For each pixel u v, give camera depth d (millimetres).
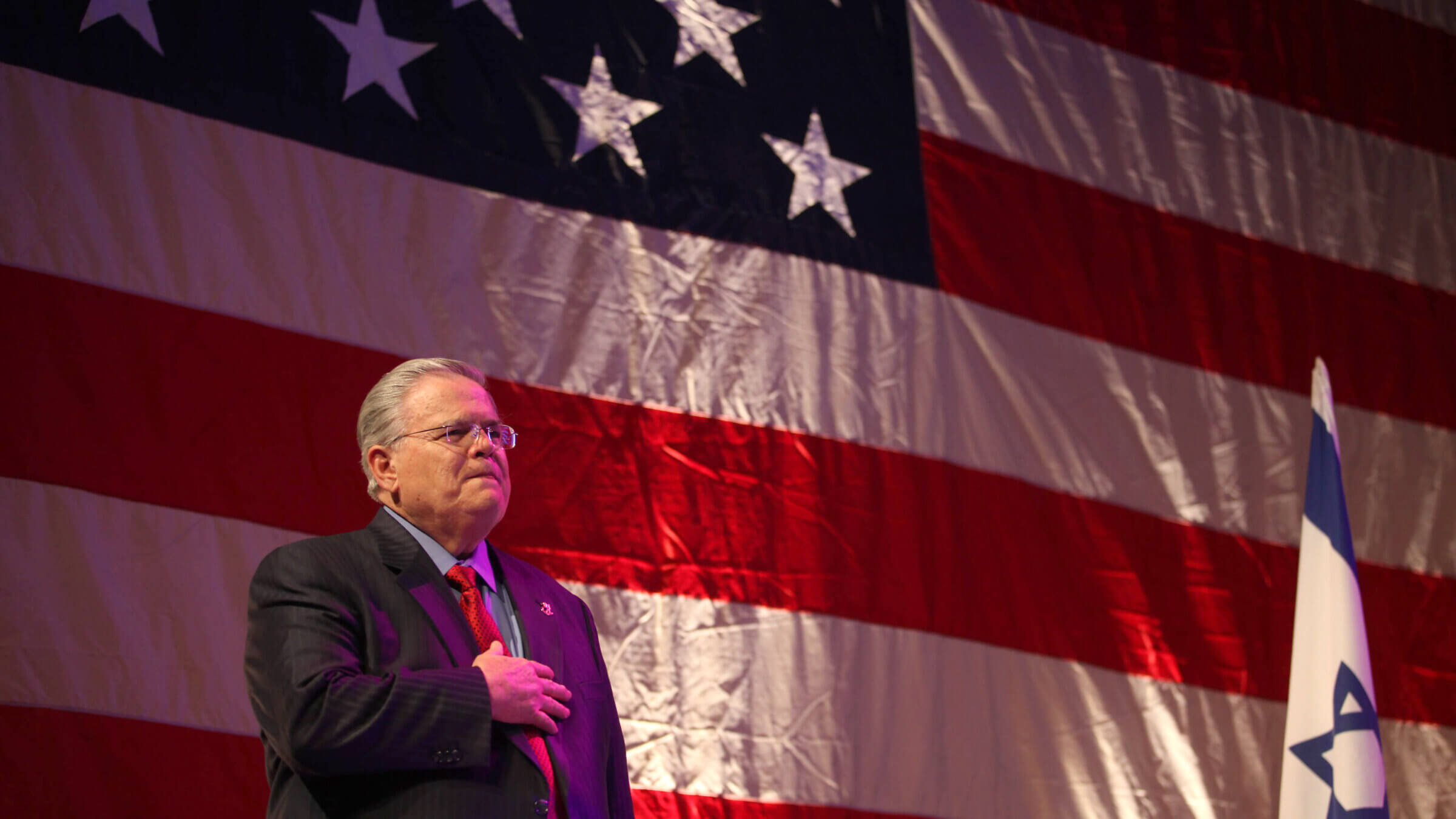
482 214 4672
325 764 2209
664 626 4566
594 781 2555
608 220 4906
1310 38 6961
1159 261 6086
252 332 4156
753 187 5238
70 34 4098
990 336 5523
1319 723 5160
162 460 3922
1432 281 6820
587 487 4602
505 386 4562
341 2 4637
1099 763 5152
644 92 5156
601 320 4797
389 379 2855
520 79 4906
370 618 2465
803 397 5059
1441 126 7184
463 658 2502
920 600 5004
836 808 4613
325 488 4141
